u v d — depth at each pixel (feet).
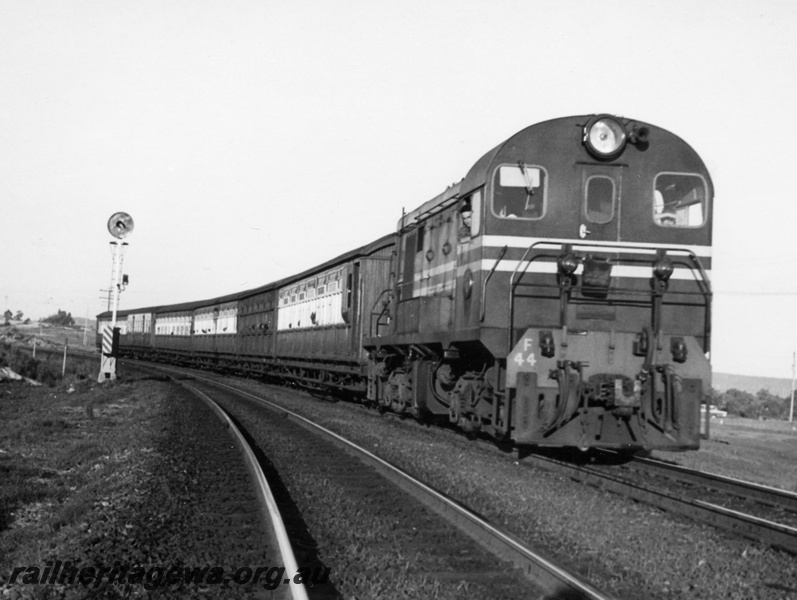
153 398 78.28
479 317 37.88
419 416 55.36
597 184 37.91
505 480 34.42
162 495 30.14
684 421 35.58
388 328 61.00
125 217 101.24
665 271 36.83
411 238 55.52
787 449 68.18
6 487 33.50
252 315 122.83
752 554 23.48
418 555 22.36
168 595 19.03
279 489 31.71
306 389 100.83
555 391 35.88
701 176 38.09
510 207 37.78
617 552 23.21
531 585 19.77
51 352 190.39
